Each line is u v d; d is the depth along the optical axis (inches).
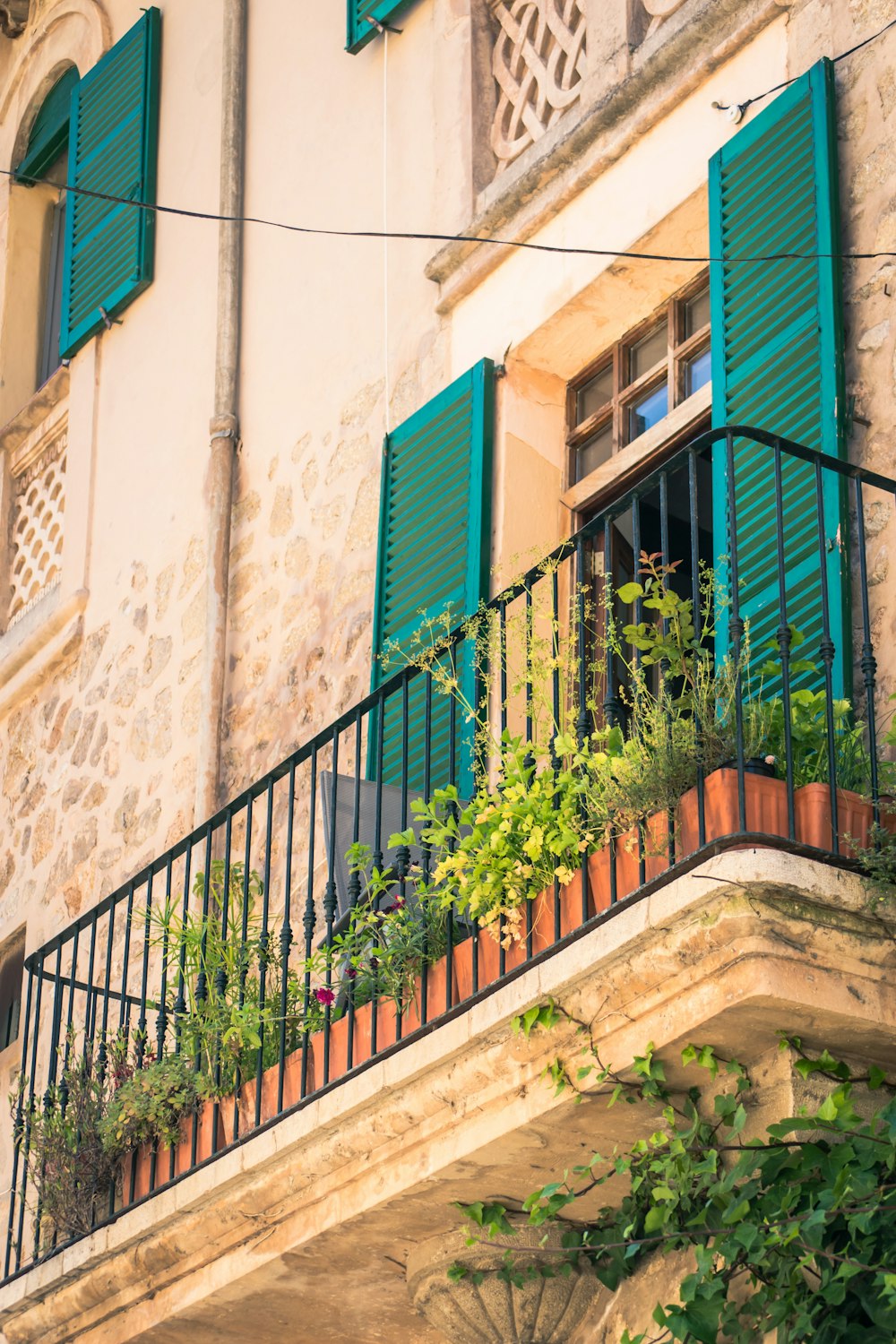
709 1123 304.7
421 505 464.4
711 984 287.7
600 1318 334.6
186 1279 381.4
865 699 345.4
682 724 311.7
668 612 329.1
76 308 633.0
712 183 406.3
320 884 467.2
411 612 456.1
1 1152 544.4
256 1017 379.6
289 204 557.0
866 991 286.7
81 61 674.8
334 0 560.1
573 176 453.4
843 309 376.8
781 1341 286.7
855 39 396.2
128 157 626.2
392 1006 346.3
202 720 520.1
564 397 466.0
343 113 545.0
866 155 384.5
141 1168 394.3
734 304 393.1
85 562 604.4
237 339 560.4
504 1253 335.9
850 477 330.3
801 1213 285.6
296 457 527.5
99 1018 534.6
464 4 505.4
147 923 418.3
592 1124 313.3
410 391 492.4
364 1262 358.0
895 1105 285.3
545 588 440.5
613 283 444.1
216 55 604.4
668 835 298.8
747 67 420.8
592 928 300.7
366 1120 338.0
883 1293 270.2
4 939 589.6
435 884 350.0
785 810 294.7
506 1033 315.9
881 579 355.9
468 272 479.2
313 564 510.0
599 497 450.9
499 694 428.1
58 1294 407.2
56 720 602.2
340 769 474.9
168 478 578.6
